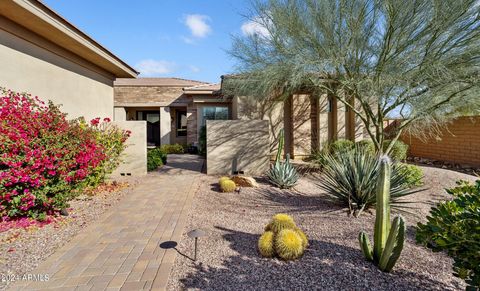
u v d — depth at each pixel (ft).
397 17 20.95
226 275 11.05
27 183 16.22
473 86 22.77
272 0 23.77
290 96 41.65
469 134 36.32
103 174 26.94
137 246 13.83
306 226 16.15
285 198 22.52
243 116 40.52
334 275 10.82
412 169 25.98
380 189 11.26
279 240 12.18
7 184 15.26
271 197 22.84
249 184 26.32
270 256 12.39
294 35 24.08
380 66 23.07
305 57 23.22
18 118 16.75
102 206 20.75
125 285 10.44
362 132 39.60
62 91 27.17
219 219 17.80
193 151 58.59
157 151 40.57
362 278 10.55
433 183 26.99
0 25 20.01
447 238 8.20
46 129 17.48
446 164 39.04
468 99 25.52
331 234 14.89
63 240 14.62
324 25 22.97
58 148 17.65
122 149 29.76
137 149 32.91
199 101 54.08
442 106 26.84
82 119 24.81
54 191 17.48
